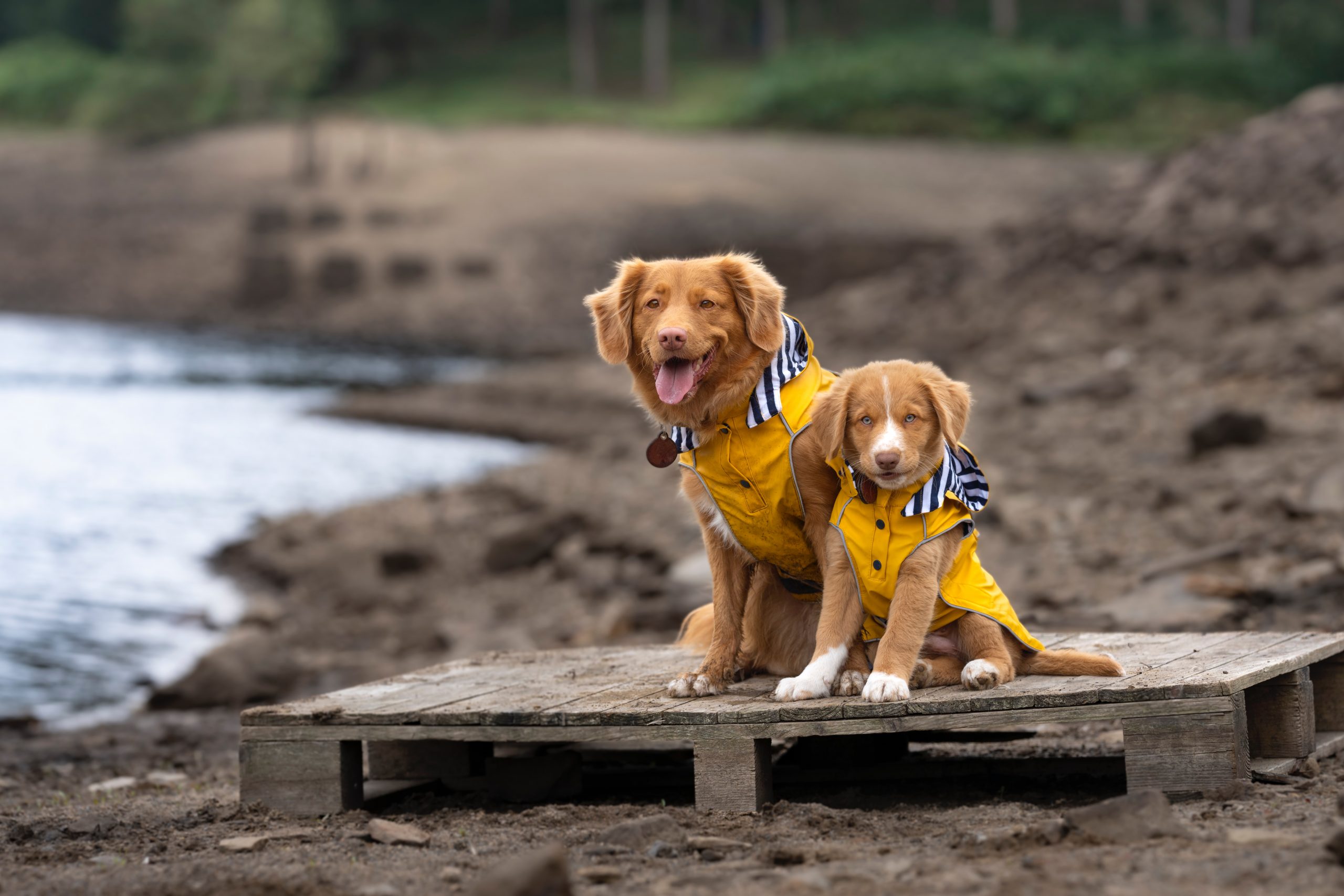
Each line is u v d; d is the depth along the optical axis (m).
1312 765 5.02
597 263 45.88
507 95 70.38
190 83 67.38
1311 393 14.95
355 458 22.78
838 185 50.66
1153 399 16.39
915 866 3.82
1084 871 3.66
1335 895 3.30
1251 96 59.75
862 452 4.95
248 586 14.29
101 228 53.03
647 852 4.30
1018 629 5.24
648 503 15.64
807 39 74.94
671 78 73.25
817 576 5.55
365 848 4.56
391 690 5.89
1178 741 4.71
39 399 29.08
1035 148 55.78
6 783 7.10
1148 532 11.19
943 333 24.31
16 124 69.31
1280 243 21.78
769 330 5.21
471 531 16.12
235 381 33.19
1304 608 8.62
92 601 13.55
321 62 70.94
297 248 49.03
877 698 4.84
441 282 46.50
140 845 4.84
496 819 5.11
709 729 4.98
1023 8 73.38
